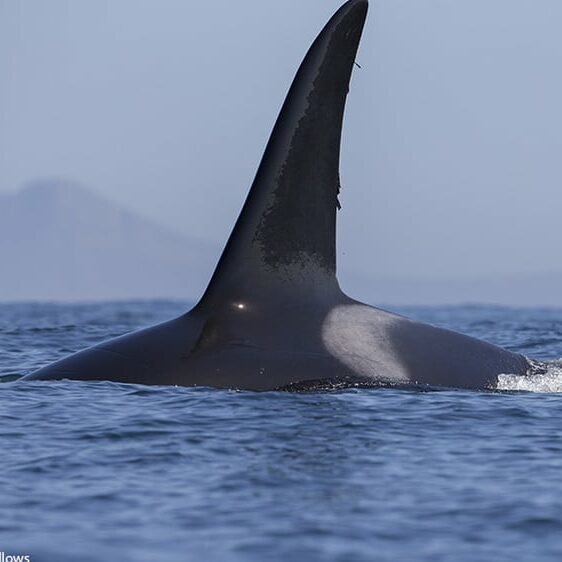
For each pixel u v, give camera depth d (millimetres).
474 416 63969
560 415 65125
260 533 46250
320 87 66438
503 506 49562
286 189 68000
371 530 46719
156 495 50719
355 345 68750
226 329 68438
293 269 68875
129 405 64562
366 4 65875
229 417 62094
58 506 49375
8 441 59031
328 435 59688
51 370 71000
